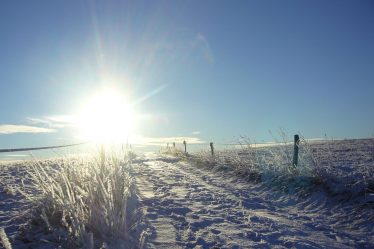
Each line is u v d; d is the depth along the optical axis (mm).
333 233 6301
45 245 5004
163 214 7406
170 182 12734
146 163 22812
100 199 5645
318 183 9234
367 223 6590
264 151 14812
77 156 8227
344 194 8133
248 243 5527
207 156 19219
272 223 6812
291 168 10883
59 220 5746
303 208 8445
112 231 5055
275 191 10375
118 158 9102
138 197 9062
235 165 14742
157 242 5426
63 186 6492
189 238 5727
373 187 7871
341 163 12961
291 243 5512
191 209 7980
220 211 7848
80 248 4621
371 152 18219
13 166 19859
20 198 8867
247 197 9812
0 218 6809
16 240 5309
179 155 29625
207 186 11844
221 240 5641
